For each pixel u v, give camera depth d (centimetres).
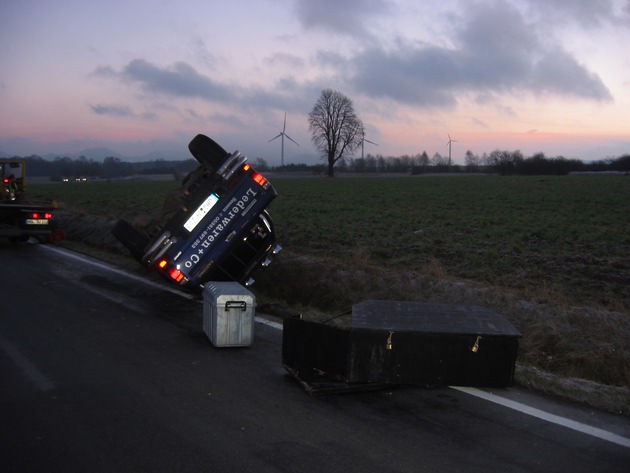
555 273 1223
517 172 10756
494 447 464
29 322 845
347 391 577
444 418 523
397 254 1454
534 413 540
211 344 751
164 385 593
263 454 439
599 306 905
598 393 595
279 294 1123
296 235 1825
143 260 974
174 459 428
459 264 1315
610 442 481
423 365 583
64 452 436
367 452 447
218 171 963
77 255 1592
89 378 609
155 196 4141
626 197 3538
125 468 412
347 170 14938
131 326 843
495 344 589
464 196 3850
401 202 3341
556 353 762
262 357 705
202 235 950
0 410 517
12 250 1675
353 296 1037
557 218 2316
